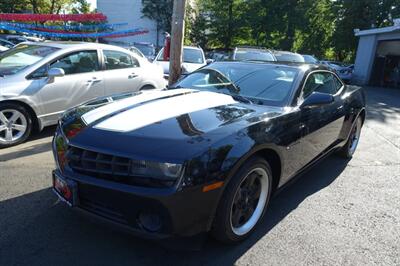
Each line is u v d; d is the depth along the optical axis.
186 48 11.22
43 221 2.94
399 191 4.12
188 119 2.70
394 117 9.58
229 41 36.38
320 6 36.41
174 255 2.61
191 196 2.25
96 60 5.86
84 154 2.43
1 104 4.65
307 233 3.05
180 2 5.99
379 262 2.71
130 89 6.34
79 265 2.43
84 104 3.27
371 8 32.59
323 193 3.93
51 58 5.24
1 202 3.22
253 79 3.83
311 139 3.59
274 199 3.70
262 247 2.79
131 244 2.70
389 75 22.09
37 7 34.81
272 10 35.06
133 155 2.26
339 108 4.27
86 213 2.45
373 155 5.55
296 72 3.81
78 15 19.08
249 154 2.54
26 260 2.45
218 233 2.59
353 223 3.29
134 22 40.22
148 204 2.22
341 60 42.38
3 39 18.59
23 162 4.27
